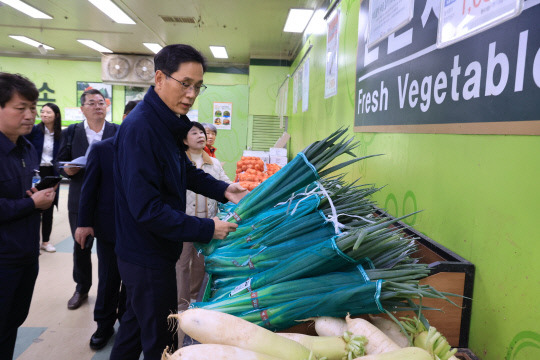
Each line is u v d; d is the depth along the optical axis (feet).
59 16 22.31
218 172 10.73
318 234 4.76
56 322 9.41
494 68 4.14
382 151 7.84
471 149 4.67
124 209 5.10
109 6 20.18
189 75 4.77
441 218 5.40
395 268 4.13
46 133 14.28
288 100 29.50
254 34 24.36
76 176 9.58
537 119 3.50
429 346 3.31
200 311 3.52
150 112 4.82
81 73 34.99
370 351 3.41
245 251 5.06
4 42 30.12
